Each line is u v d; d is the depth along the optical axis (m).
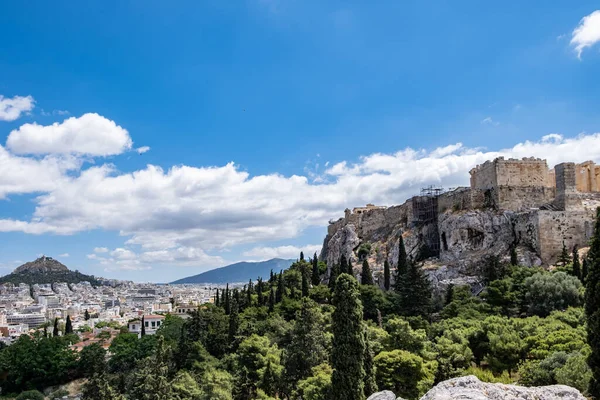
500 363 54.91
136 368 113.06
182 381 77.00
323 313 85.31
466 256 105.31
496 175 109.50
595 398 32.66
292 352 70.06
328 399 50.69
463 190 117.62
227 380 71.44
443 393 18.83
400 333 57.59
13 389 134.50
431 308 85.81
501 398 18.48
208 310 119.56
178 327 145.50
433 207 129.50
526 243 98.25
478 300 81.69
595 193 107.00
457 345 57.06
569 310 63.53
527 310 74.00
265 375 68.19
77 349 157.00
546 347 50.66
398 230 136.25
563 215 95.50
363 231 155.00
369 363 46.97
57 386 135.25
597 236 34.25
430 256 120.56
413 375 50.53
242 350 79.75
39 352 137.62
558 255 93.75
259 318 108.81
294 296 113.19
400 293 90.75
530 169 110.69
